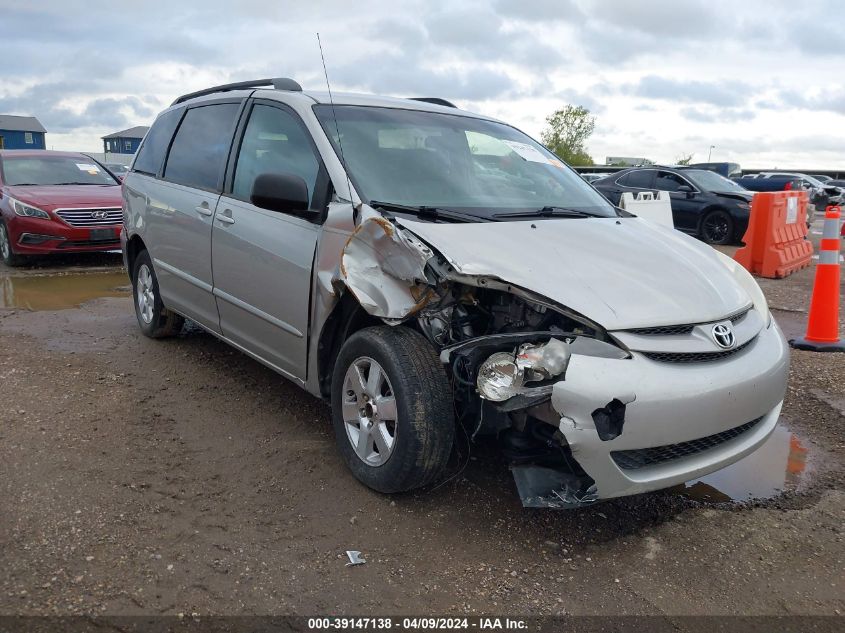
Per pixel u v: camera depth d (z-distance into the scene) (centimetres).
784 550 307
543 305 293
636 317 288
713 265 360
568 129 4994
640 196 619
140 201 553
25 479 334
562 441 280
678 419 281
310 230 362
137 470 351
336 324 357
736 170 3108
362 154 377
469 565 287
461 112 468
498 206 380
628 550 303
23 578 263
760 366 315
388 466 318
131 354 538
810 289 895
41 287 813
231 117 463
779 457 398
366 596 265
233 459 369
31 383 461
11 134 7900
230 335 445
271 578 272
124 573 270
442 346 314
